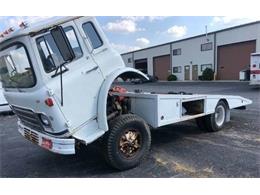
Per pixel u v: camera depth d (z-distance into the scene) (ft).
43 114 11.79
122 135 13.11
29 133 13.91
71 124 11.87
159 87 73.87
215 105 19.60
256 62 51.37
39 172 13.70
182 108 17.52
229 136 18.67
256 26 82.99
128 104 16.22
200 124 19.99
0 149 18.20
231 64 93.09
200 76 102.73
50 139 12.01
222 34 94.58
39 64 11.12
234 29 90.07
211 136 18.90
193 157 14.71
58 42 11.37
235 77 92.27
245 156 14.57
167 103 15.42
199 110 18.52
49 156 16.17
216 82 85.71
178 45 115.34
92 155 15.96
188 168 13.21
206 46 101.71
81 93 12.16
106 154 12.88
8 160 15.78
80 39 12.30
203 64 104.01
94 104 12.67
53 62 11.44
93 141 12.94
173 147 16.63
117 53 13.78
